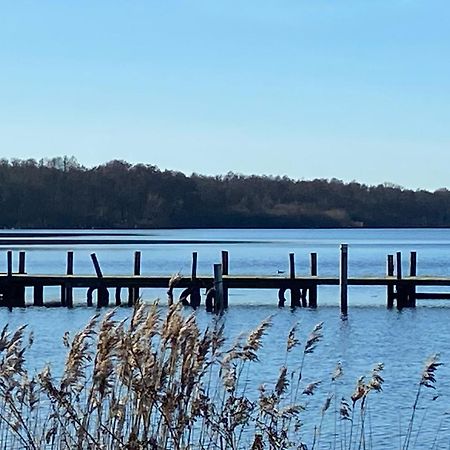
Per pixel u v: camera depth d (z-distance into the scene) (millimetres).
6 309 71688
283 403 30922
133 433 15164
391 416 32469
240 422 16656
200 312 69125
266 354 44375
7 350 15250
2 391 15578
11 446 17094
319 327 18656
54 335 53531
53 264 127875
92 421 16875
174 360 15422
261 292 93750
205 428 17062
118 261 135250
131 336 15367
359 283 71500
